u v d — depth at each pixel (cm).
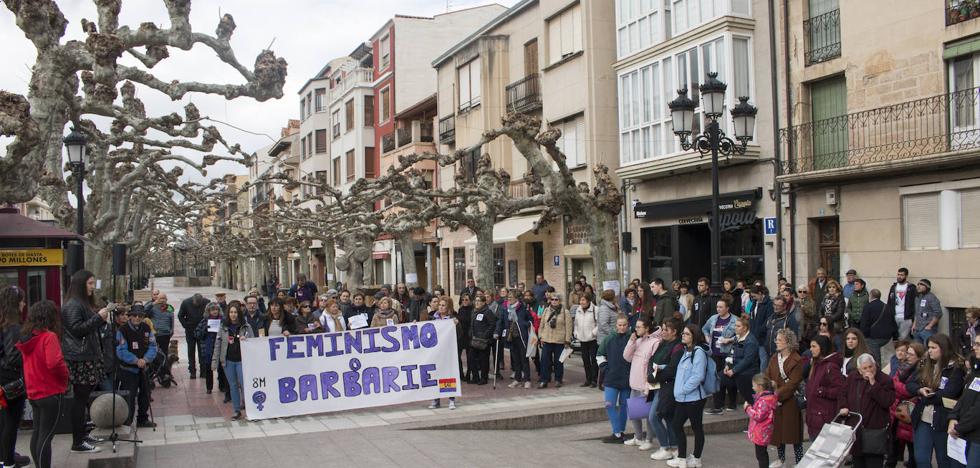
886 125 1712
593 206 1739
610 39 2553
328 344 1298
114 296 1847
